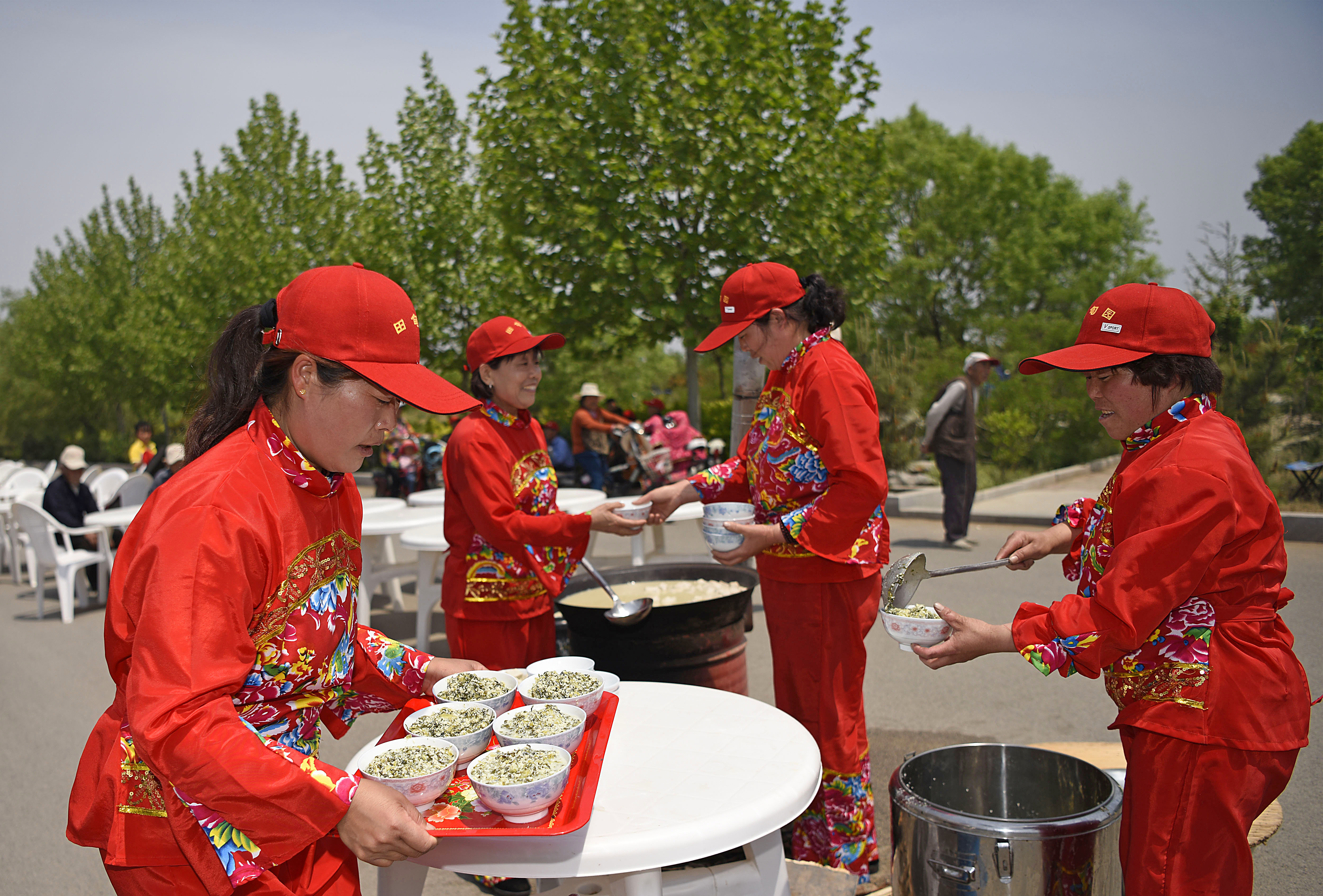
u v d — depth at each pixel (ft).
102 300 108.99
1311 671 16.97
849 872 8.82
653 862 5.36
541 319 43.60
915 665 18.69
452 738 6.08
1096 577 6.51
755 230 39.60
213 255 67.87
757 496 9.59
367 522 21.29
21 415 157.28
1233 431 6.12
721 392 79.36
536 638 10.55
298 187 63.98
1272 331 38.60
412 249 48.19
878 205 44.96
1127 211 121.08
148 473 33.94
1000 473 51.47
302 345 4.91
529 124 40.68
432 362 48.08
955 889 6.61
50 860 12.37
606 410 51.01
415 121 48.91
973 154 112.88
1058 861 6.43
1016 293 109.29
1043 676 17.71
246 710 5.11
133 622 4.81
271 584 4.97
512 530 9.78
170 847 4.87
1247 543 5.80
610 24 39.55
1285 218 67.21
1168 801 5.88
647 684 8.30
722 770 6.39
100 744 5.10
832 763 9.14
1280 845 10.80
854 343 62.90
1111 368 6.35
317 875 5.09
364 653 6.82
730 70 39.81
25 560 39.19
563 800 5.67
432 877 11.33
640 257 39.42
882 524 9.25
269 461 5.07
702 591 11.60
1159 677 5.96
